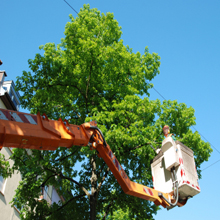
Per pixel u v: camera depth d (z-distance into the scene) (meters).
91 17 16.28
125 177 8.33
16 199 13.00
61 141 7.32
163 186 8.98
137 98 13.05
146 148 12.21
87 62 13.52
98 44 13.44
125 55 13.64
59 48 15.49
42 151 13.89
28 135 6.75
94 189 12.91
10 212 19.42
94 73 14.04
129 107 12.49
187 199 8.80
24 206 13.07
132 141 11.77
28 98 13.83
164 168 9.17
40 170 12.62
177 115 13.70
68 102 14.32
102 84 14.34
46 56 13.78
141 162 13.90
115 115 12.41
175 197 8.68
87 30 14.48
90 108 13.47
